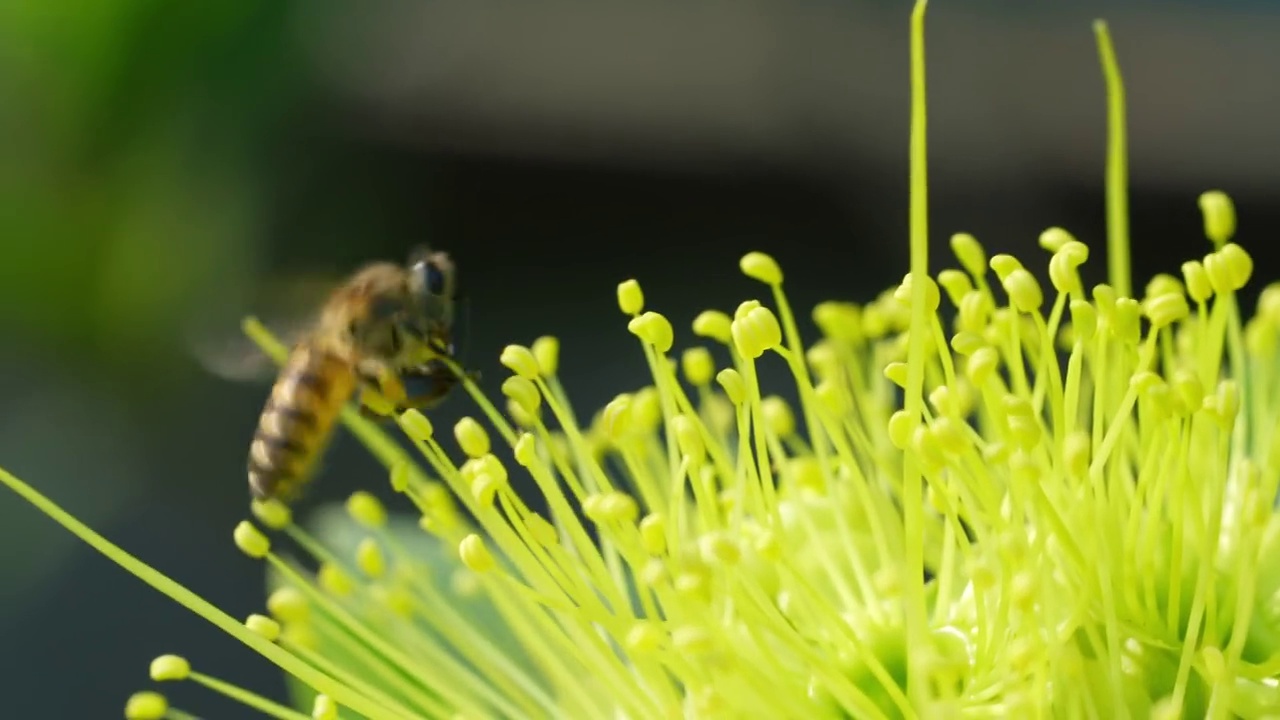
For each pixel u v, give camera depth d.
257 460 0.16
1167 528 0.15
